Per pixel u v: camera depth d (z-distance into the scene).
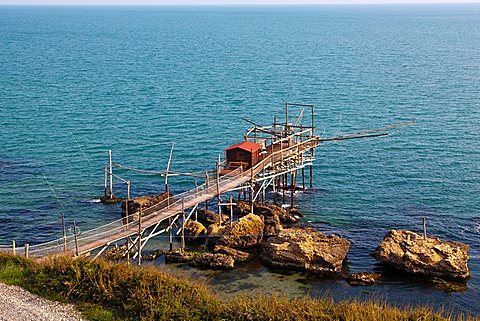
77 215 64.06
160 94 132.25
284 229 55.53
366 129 101.06
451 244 52.03
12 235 58.53
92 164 81.56
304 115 111.62
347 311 36.06
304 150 70.94
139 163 82.94
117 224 57.31
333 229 60.59
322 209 66.38
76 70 170.00
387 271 50.78
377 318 35.38
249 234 55.53
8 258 43.03
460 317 41.28
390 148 89.38
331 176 77.94
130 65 184.25
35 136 94.62
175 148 89.94
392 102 121.94
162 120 107.44
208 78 156.62
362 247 55.84
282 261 50.97
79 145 90.38
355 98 126.88
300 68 175.38
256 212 62.78
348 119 108.25
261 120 107.94
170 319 34.75
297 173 79.25
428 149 88.38
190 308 35.84
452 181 74.56
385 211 65.56
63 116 108.75
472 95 127.56
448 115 109.12
